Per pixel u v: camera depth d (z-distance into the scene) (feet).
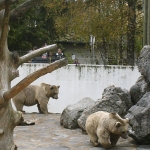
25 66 47.09
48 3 58.59
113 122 21.44
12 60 8.59
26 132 29.55
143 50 30.27
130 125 24.34
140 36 61.77
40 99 40.93
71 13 56.85
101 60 65.98
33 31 77.20
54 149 22.98
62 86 47.44
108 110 28.84
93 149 22.94
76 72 47.55
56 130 30.83
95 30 55.83
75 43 75.56
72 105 33.58
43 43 78.79
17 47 75.25
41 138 26.99
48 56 52.60
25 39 77.00
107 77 47.67
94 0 56.59
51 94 41.14
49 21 81.10
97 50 68.13
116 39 59.26
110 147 22.50
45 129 31.27
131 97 31.40
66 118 32.17
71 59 66.59
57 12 65.62
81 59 71.20
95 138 23.80
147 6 46.55
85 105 33.27
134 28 56.70
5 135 8.07
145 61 29.43
